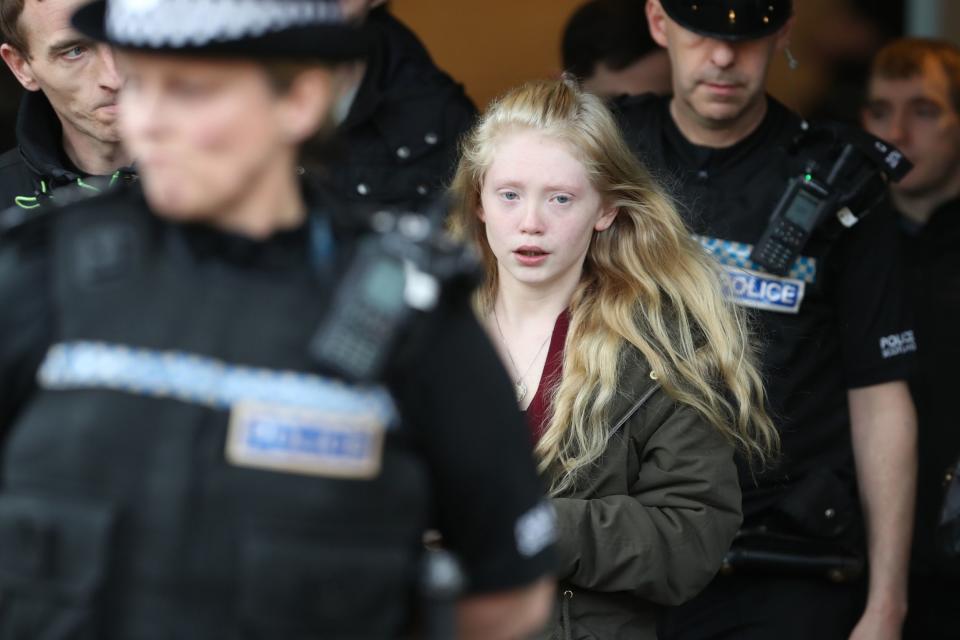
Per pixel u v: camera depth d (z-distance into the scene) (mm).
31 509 6781
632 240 11906
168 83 6746
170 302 6918
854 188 13758
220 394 6773
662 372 11344
